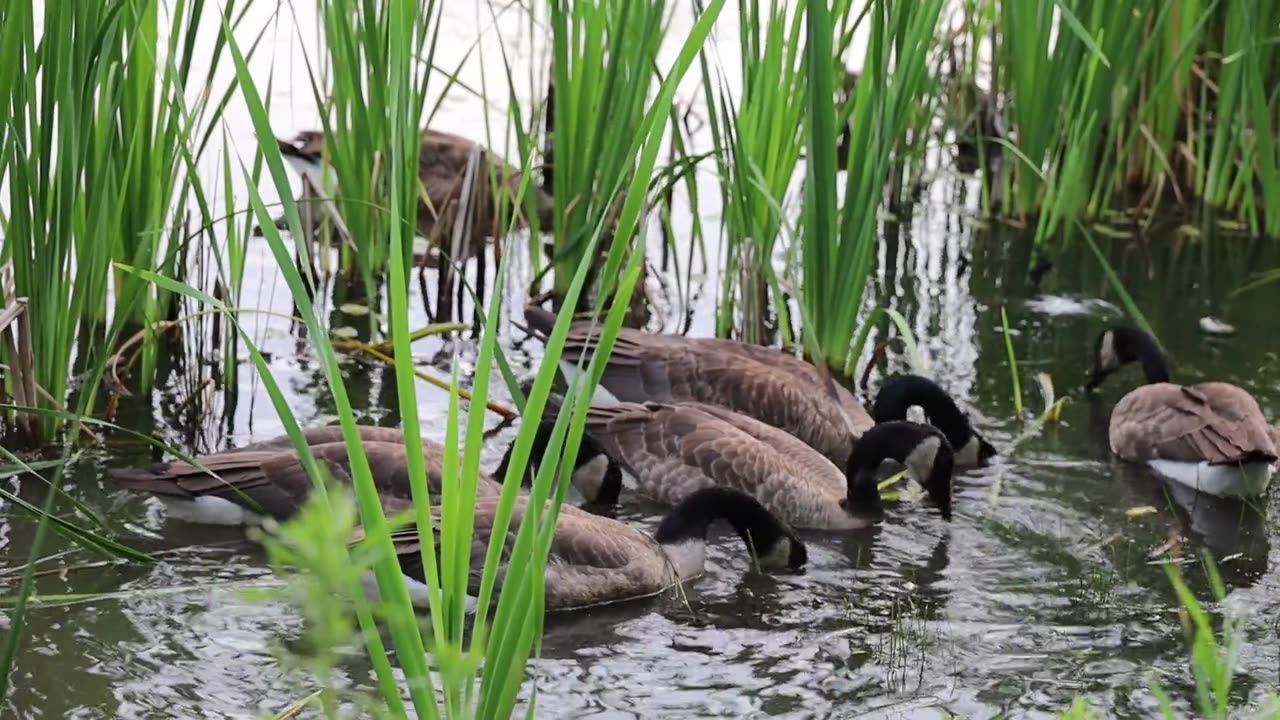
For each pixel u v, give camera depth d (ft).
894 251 46.65
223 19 19.58
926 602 28.63
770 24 36.47
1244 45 45.75
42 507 29.71
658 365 36.37
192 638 25.62
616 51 37.24
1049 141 45.70
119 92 30.40
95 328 37.35
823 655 26.40
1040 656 26.45
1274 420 36.24
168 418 34.04
